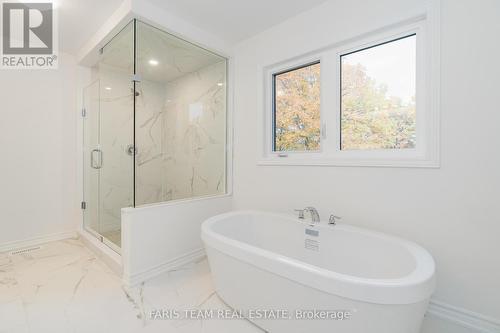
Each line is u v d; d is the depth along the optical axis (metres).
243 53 2.47
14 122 2.43
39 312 1.44
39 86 2.56
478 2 1.26
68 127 2.76
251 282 1.33
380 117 1.71
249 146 2.45
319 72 2.02
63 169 2.73
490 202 1.25
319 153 2.00
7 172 2.40
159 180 2.40
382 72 1.70
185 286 1.77
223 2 1.86
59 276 1.88
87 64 2.78
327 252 1.69
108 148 2.44
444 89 1.36
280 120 2.31
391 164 1.55
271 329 1.27
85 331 1.29
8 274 1.90
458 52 1.32
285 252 1.91
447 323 1.36
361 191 1.70
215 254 1.53
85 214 2.83
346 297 0.99
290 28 2.08
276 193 2.22
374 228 1.64
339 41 1.79
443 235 1.38
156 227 1.96
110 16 1.99
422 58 1.49
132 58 2.13
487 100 1.25
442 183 1.38
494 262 1.24
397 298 0.93
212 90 2.68
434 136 1.39
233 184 2.62
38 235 2.57
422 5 1.43
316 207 1.95
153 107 2.41
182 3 1.87
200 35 2.23
